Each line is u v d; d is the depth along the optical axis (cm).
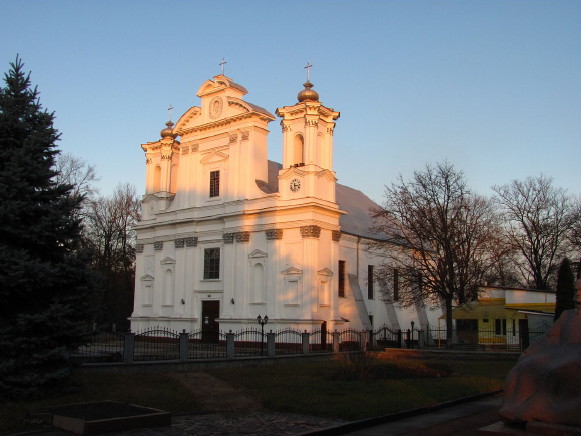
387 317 4816
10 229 1523
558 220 5828
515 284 6119
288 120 4044
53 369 1545
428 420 1418
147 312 4772
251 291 4050
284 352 3191
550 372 840
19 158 1574
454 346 3919
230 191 4269
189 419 1386
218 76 4425
